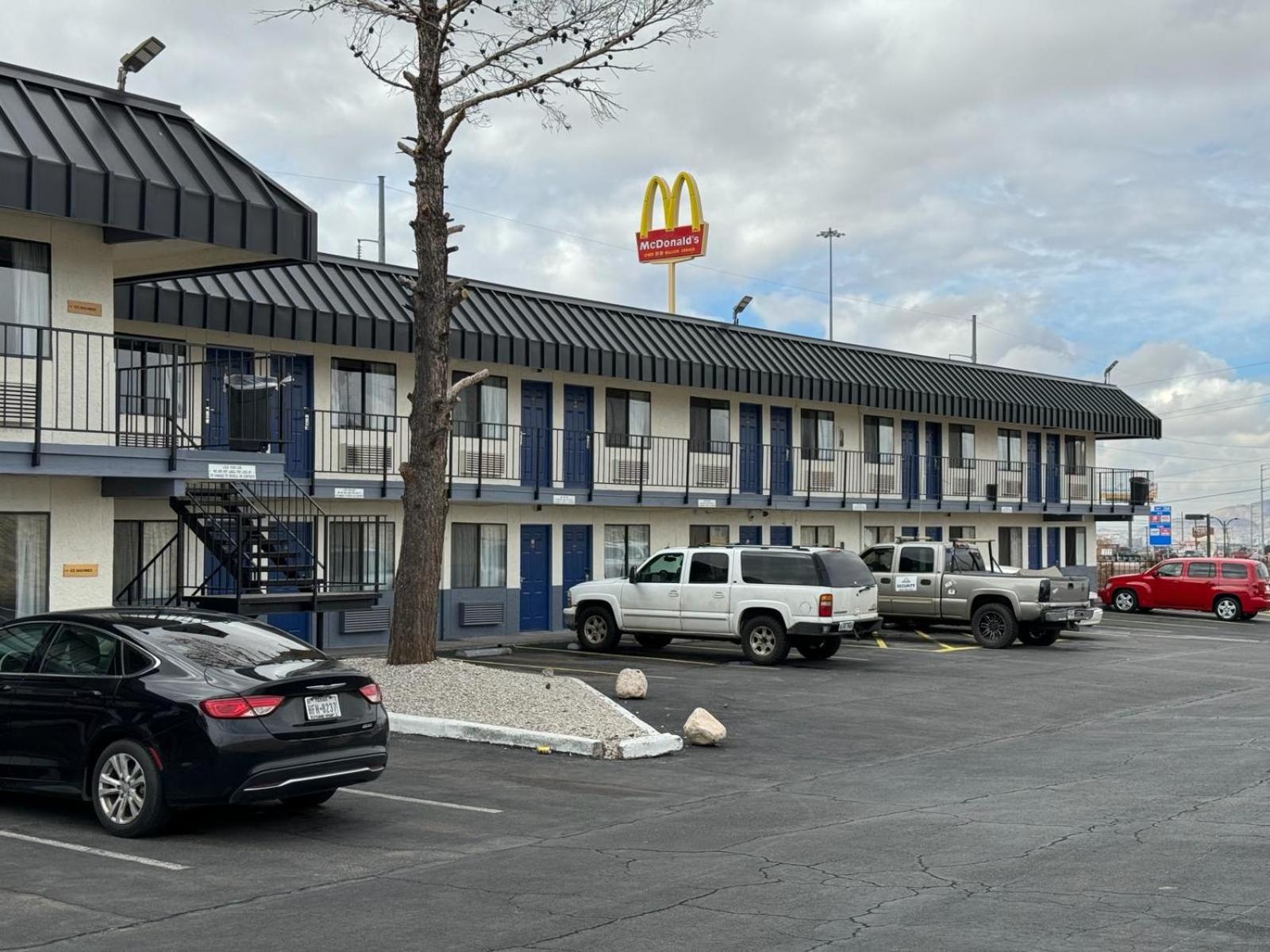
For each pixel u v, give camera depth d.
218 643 10.00
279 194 17.08
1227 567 38.28
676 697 18.42
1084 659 25.22
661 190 37.44
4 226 15.17
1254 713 17.62
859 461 38.22
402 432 26.09
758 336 34.22
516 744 13.83
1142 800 11.20
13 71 15.34
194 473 16.28
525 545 29.59
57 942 6.90
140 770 9.33
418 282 17.33
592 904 7.73
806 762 13.60
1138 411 48.44
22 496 15.48
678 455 32.75
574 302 29.55
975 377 41.56
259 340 23.38
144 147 15.92
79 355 15.86
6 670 10.28
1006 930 7.04
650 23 16.56
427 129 17.16
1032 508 43.78
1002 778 12.55
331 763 9.62
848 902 7.73
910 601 28.27
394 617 17.16
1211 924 7.08
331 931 7.14
